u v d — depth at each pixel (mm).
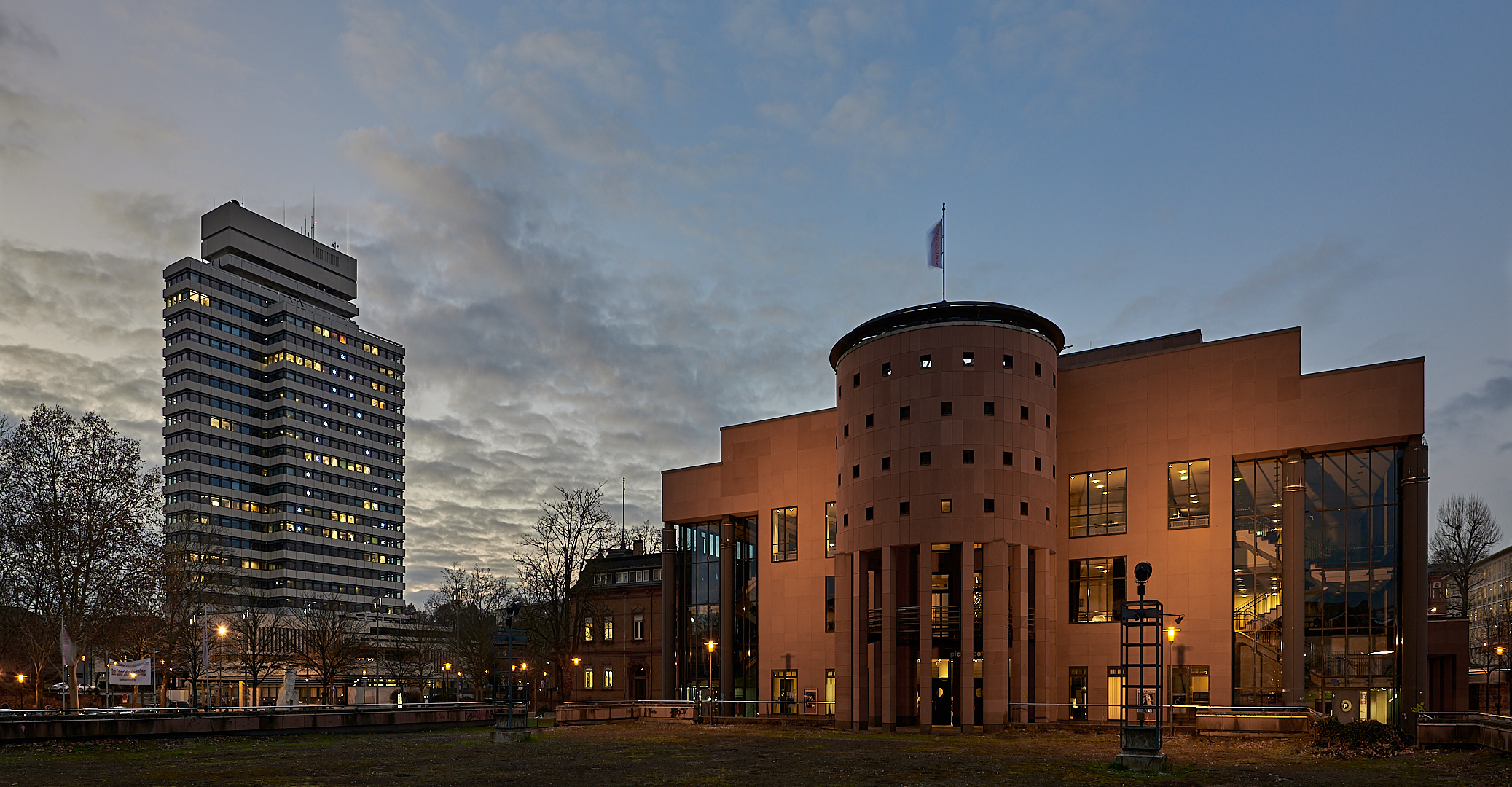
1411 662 45250
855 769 30328
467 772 29609
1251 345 50906
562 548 78812
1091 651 52781
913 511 50875
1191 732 42875
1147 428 53312
